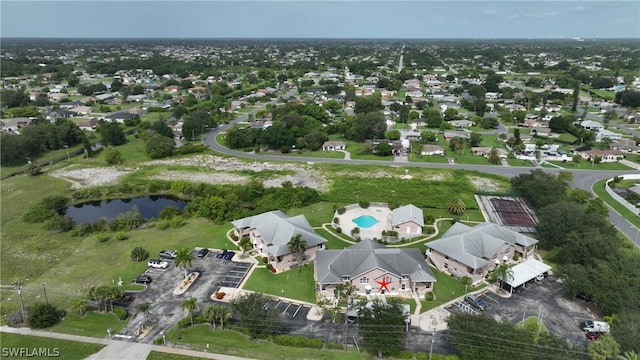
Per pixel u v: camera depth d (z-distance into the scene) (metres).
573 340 69.31
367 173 156.12
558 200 114.81
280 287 84.75
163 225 111.50
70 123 193.00
